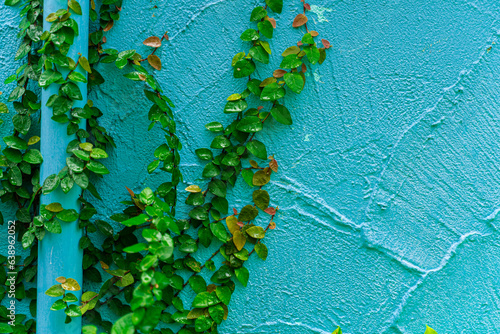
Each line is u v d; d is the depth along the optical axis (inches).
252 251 58.3
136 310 49.9
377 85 58.0
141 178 58.1
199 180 58.2
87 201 57.9
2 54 57.9
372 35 57.9
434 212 58.2
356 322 58.4
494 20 57.6
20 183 56.2
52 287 54.7
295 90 56.5
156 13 57.8
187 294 58.2
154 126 58.2
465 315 58.2
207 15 57.9
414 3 57.7
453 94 57.9
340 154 58.2
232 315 58.4
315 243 58.4
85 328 51.9
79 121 55.6
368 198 58.2
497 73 57.7
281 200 58.2
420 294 58.2
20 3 57.7
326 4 57.8
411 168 58.1
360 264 58.3
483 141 58.0
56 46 54.4
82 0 55.9
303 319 58.5
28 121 56.4
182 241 57.6
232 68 58.0
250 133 57.9
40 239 55.0
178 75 58.1
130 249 50.9
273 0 57.3
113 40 57.7
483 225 58.1
